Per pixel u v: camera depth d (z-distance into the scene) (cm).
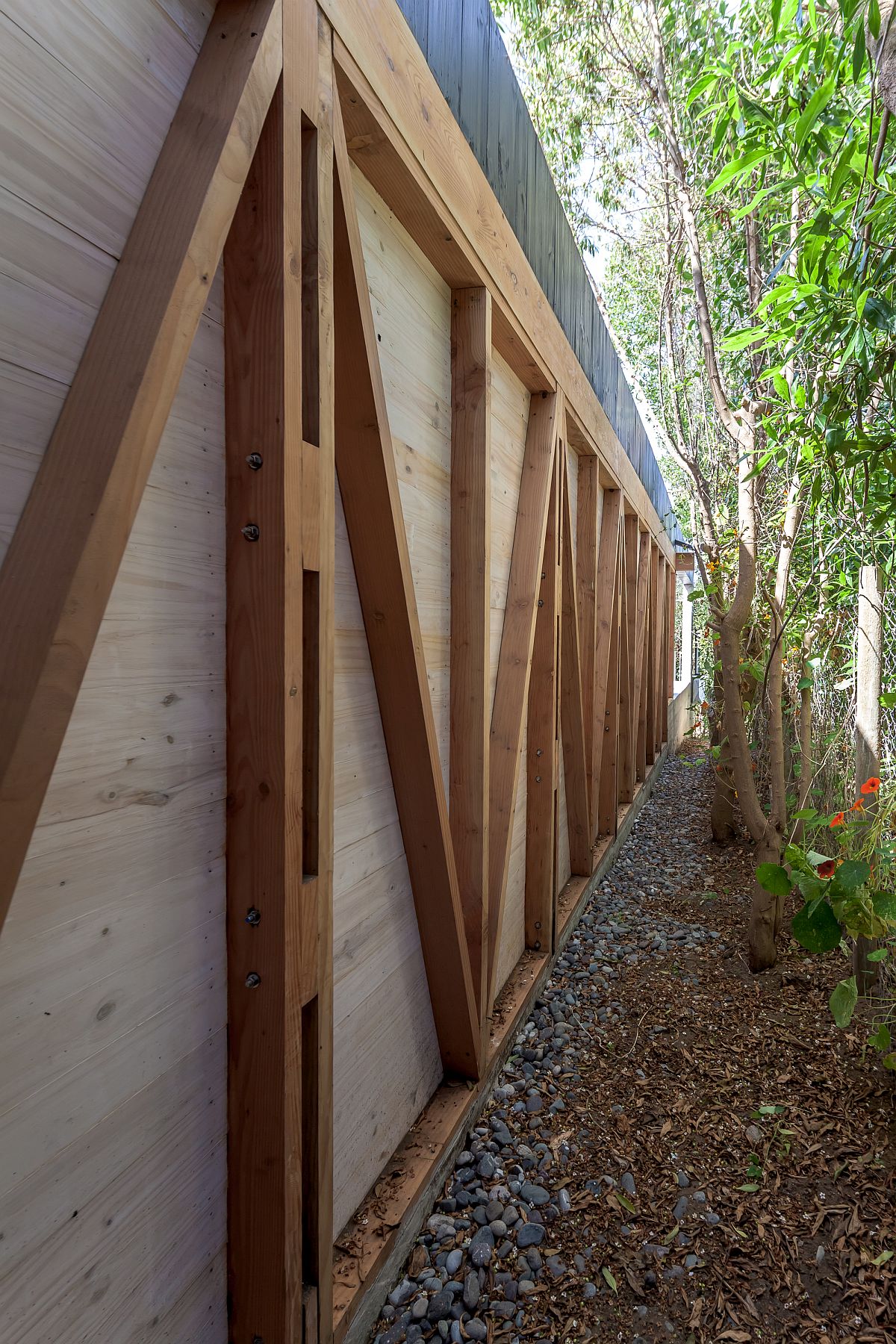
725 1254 165
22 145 67
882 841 239
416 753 158
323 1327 114
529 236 229
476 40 175
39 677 64
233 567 100
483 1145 197
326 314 108
